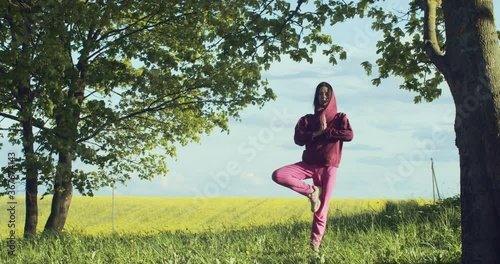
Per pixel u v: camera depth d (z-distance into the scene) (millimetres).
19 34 15656
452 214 12102
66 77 16922
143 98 20062
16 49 16109
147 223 36875
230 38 12664
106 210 43812
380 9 15883
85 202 47594
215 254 9602
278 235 11602
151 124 22969
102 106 17859
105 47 18391
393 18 16000
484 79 6508
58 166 17734
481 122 6504
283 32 12758
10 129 20078
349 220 13859
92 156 17812
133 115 20844
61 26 15930
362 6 13344
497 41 6656
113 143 22188
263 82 20328
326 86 9188
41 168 17250
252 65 13461
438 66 6973
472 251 6508
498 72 6535
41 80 16906
